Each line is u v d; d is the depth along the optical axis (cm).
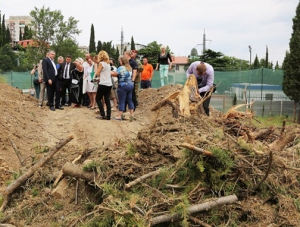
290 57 2212
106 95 1000
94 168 430
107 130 928
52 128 945
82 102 1255
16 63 4594
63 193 438
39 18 4169
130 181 412
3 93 1167
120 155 452
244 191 392
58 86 1130
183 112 555
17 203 446
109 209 351
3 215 425
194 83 672
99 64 984
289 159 478
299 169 414
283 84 2194
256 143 498
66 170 430
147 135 453
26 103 1150
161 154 432
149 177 402
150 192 382
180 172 399
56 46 4259
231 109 596
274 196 393
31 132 881
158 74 1767
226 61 3297
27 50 4244
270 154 366
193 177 395
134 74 1043
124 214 342
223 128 503
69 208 421
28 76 2081
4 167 630
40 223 411
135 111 1218
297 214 377
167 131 465
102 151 497
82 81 1177
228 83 1966
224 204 365
